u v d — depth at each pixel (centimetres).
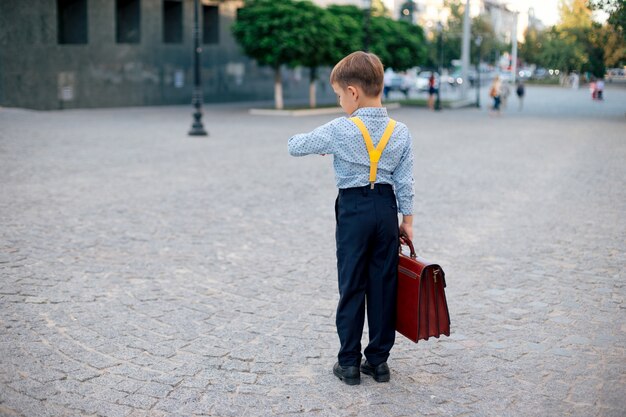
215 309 507
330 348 438
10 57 2534
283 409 353
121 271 600
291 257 664
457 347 445
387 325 381
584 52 2147
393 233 370
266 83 3759
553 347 447
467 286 583
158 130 1988
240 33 2938
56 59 2673
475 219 868
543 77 3888
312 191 1050
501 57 6144
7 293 526
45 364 399
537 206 962
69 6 2798
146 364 405
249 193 1018
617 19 1908
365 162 361
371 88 363
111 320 477
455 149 1678
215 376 391
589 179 1216
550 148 1719
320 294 550
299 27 2888
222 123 2344
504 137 2014
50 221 789
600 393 378
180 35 3189
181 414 345
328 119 2686
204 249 686
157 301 522
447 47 5600
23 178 1082
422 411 354
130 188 1027
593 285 592
